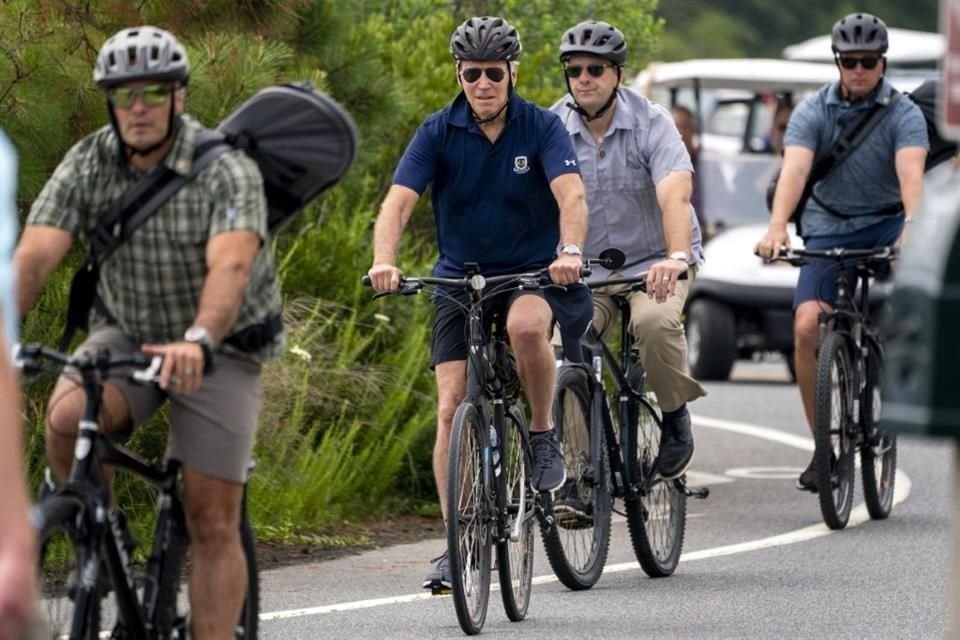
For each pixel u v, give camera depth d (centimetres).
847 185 3628
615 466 2944
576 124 3033
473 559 2573
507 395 2692
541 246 2708
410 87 4516
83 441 1770
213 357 1791
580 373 2864
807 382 3588
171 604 1881
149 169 1844
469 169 2669
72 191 1864
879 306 6016
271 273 1906
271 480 3412
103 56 1802
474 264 2591
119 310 1888
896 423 1323
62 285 3084
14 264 1845
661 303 2852
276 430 3434
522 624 2650
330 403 3716
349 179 4009
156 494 3139
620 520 3700
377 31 4591
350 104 3959
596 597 2859
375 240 2642
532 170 2662
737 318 6625
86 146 1866
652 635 2558
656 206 3038
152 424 3106
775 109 7831
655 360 2950
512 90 2666
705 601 2816
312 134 1883
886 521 3625
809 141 3616
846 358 3534
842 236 3647
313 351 3706
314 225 4084
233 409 1875
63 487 1744
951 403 1302
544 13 5403
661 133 3002
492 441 2608
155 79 1795
